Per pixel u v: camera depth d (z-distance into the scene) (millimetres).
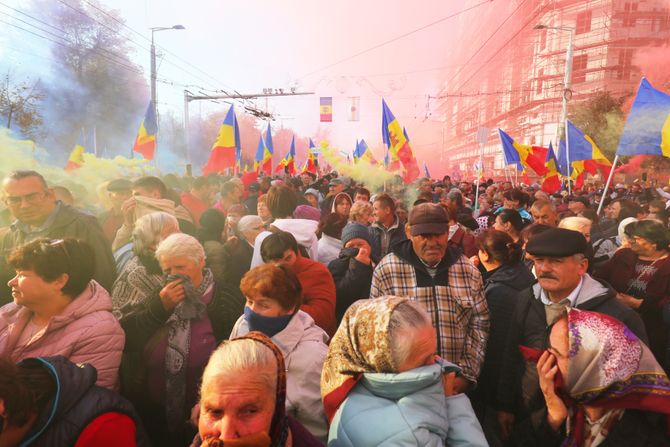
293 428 1552
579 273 2326
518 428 1984
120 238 4023
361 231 3832
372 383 1640
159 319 2500
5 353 2137
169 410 2531
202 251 2695
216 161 10336
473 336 2846
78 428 1523
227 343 1374
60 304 2189
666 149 6184
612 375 1603
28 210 3229
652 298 3441
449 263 2867
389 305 1687
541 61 54594
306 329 2297
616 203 6598
